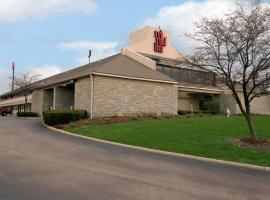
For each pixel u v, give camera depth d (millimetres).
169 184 9219
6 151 13430
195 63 18750
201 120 26203
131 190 8391
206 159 13758
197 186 9188
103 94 29141
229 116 31188
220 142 17172
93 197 7672
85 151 14250
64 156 12773
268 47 17172
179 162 12914
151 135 19156
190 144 16641
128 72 30984
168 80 33062
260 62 17281
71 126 23391
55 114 25094
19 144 15492
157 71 35438
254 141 17094
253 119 27266
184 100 39562
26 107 51094
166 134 19453
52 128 23234
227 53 18344
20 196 7551
